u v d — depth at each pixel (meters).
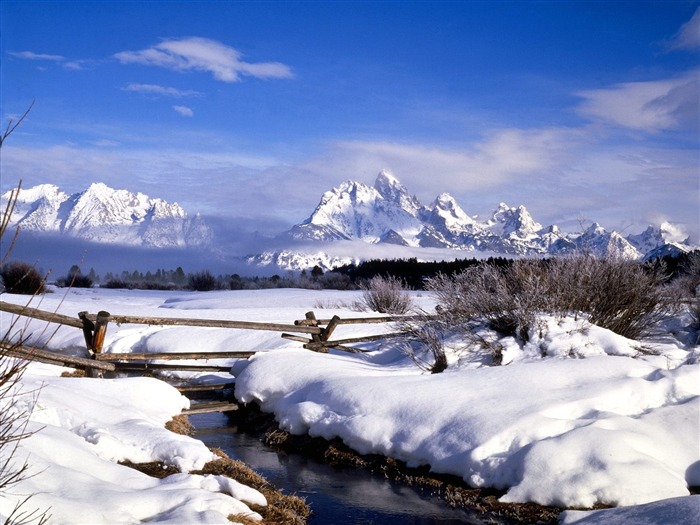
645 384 8.21
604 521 5.39
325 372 10.42
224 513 5.50
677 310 12.06
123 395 9.52
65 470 5.48
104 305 24.53
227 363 13.72
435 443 7.76
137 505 5.21
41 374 10.55
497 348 10.15
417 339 11.55
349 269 53.88
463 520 6.57
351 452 8.53
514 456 7.04
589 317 10.66
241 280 53.31
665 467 6.73
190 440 7.91
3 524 4.22
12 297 24.34
